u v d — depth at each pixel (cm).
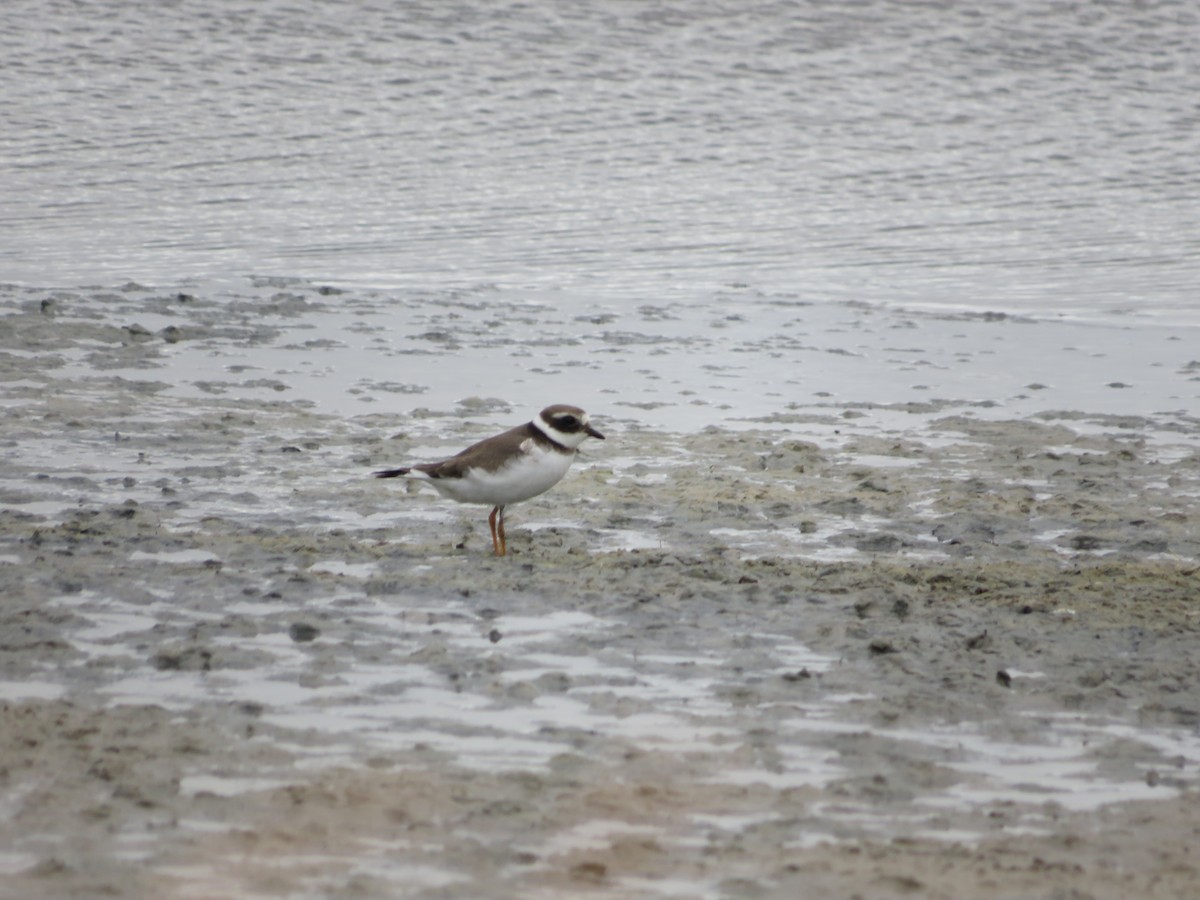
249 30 4484
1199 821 810
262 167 3422
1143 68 4422
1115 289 2673
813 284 2684
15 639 1023
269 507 1401
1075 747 905
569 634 1072
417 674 991
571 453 1247
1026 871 744
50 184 3228
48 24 4453
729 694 968
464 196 3250
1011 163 3631
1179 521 1404
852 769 866
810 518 1404
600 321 2336
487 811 797
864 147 3725
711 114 3947
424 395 1867
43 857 732
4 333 2077
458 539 1322
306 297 2447
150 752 856
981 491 1505
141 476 1484
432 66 4259
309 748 874
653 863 747
